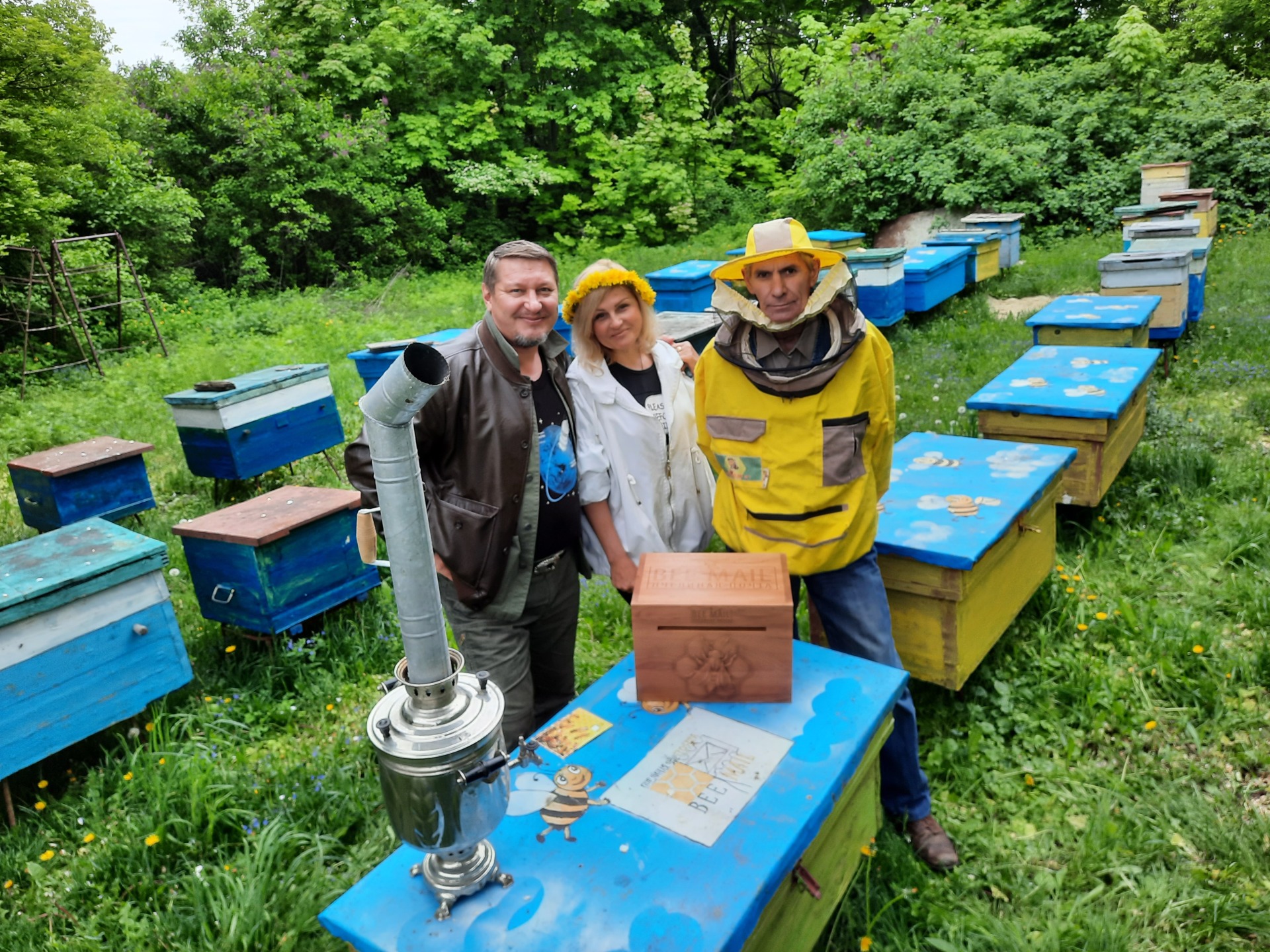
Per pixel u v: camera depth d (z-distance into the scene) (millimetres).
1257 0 15562
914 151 15141
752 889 1424
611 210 19328
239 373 9836
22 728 2902
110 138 13828
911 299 8945
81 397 9461
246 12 18484
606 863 1495
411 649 1275
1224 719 2932
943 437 3914
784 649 1856
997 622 3068
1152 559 3938
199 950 2338
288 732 3379
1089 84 15508
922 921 2250
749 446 2309
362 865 2596
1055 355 4938
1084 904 2295
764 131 22281
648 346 2627
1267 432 5375
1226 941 2156
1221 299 8305
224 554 3727
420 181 19219
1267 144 13086
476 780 1303
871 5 22594
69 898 2547
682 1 22688
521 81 19875
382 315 13070
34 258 11109
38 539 3342
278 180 16375
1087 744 2928
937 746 2893
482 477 2258
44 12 11812
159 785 2846
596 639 3855
